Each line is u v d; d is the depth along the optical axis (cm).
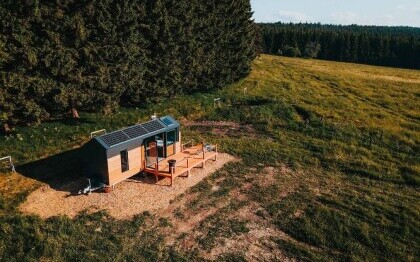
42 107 2816
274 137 3528
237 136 3512
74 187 2323
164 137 2642
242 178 2641
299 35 13788
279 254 1848
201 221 2075
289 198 2395
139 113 3678
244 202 2312
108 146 2219
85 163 2353
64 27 2786
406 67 12975
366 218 2192
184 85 4225
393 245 1958
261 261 1789
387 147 3450
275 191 2478
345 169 2930
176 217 2095
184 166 2581
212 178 2605
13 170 2425
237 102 4544
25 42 2580
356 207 2311
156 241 1870
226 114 4078
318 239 1973
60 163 2606
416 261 1858
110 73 3138
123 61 3209
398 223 2169
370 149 3381
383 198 2467
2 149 2634
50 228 1881
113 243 1827
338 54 13688
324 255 1866
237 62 5097
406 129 3938
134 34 3300
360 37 13500
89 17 2941
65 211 2070
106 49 3047
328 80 6034
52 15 2709
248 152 3102
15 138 2773
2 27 2523
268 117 4025
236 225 2061
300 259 1820
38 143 2805
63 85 2805
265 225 2081
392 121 4169
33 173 2448
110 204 2169
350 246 1931
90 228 1930
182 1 3838
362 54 13475
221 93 4769
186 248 1839
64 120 3191
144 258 1739
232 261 1772
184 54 4044
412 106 4812
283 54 12031
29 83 2622
